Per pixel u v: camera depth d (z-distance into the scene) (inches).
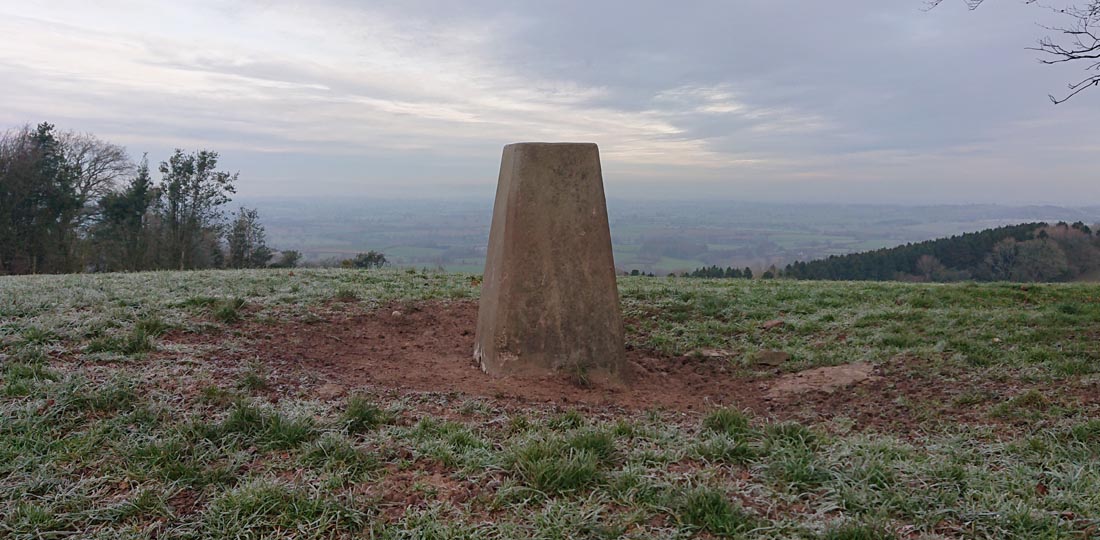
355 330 318.7
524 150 257.1
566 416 198.7
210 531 130.1
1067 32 356.2
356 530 132.9
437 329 331.3
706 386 266.8
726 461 167.2
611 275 263.3
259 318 316.5
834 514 140.0
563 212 257.8
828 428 203.6
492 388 237.8
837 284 495.8
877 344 306.2
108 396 187.8
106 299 323.0
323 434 174.1
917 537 130.8
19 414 175.0
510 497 145.2
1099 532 130.3
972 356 268.7
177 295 349.4
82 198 1269.7
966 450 174.7
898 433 197.5
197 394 200.1
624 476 152.6
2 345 237.0
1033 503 140.9
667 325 357.7
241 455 161.3
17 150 1159.0
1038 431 187.9
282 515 134.1
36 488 144.0
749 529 132.7
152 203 1414.9
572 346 256.2
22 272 1173.1
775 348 314.3
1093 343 276.4
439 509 138.9
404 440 174.4
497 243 268.7
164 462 156.4
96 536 129.0
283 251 1396.4
